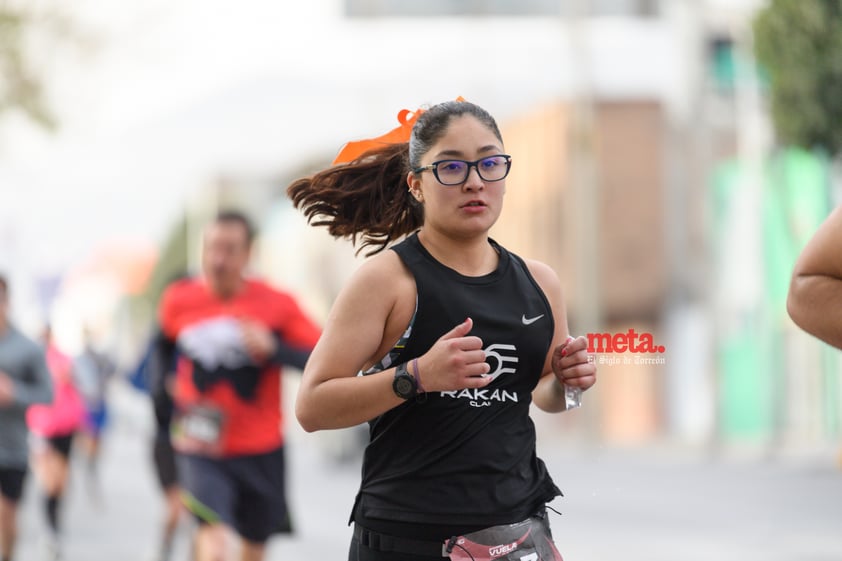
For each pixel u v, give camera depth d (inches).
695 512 1539.1
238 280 823.7
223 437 794.2
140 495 1884.8
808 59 1716.3
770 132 2598.4
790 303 302.0
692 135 3065.9
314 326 831.7
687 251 3139.8
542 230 3282.5
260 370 802.2
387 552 411.2
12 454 1023.6
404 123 467.2
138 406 4018.2
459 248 413.4
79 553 1245.7
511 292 414.0
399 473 409.4
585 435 2704.2
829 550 1184.2
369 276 406.3
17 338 1035.3
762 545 1227.2
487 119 410.6
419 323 406.3
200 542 788.0
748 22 1803.6
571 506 1620.3
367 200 470.3
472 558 404.5
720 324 2851.9
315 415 402.0
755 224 2864.2
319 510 1608.0
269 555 1197.1
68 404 1302.9
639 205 3179.1
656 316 3176.7
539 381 443.2
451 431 405.1
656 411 3134.8
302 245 4050.2
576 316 3112.7
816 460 2359.7
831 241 294.5
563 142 3161.9
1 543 1029.8
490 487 407.8
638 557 1152.2
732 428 3021.7
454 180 403.9
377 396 390.6
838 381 2935.5
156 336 840.9
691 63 3031.5
